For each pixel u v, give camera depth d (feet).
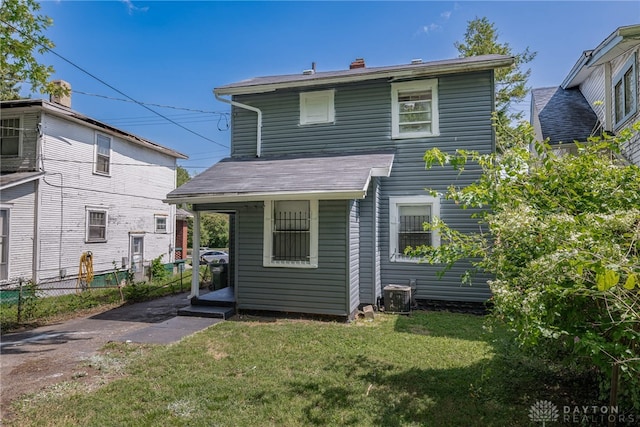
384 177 27.25
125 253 46.39
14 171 35.83
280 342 17.13
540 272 7.79
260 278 23.36
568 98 37.78
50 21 25.02
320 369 13.78
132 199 47.91
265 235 23.30
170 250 55.72
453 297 25.20
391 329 19.66
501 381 12.21
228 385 12.34
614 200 9.76
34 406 11.04
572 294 7.66
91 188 41.37
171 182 56.29
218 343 17.08
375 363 14.34
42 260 35.27
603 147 11.80
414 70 26.27
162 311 25.55
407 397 11.36
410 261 26.13
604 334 8.41
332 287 22.00
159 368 13.99
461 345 16.60
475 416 10.16
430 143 26.73
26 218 34.24
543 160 11.17
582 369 10.81
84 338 18.61
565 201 10.39
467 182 25.71
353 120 28.58
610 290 6.92
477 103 25.99
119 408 10.84
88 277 38.96
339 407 10.77
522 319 7.96
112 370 13.97
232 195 21.90
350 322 21.42
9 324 21.62
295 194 20.75
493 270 10.18
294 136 29.91
